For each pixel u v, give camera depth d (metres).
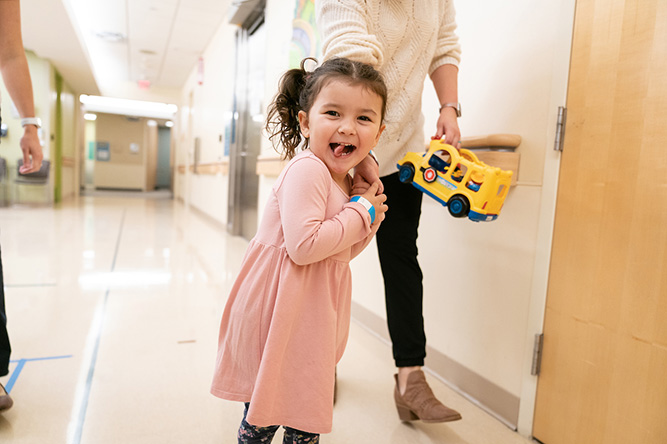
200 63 7.70
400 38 1.17
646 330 1.02
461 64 1.62
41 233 4.43
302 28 2.93
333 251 0.79
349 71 0.79
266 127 1.04
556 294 1.24
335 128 0.79
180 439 1.21
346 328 0.93
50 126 7.46
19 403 1.34
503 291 1.42
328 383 0.83
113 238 4.38
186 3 5.43
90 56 7.92
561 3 1.23
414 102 1.26
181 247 4.07
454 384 1.62
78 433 1.21
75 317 2.09
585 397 1.16
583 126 1.17
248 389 0.85
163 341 1.87
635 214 1.04
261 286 0.84
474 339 1.53
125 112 12.51
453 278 1.63
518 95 1.37
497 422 1.40
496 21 1.46
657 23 1.00
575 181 1.19
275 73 3.69
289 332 0.82
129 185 16.28
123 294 2.50
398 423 1.36
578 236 1.18
